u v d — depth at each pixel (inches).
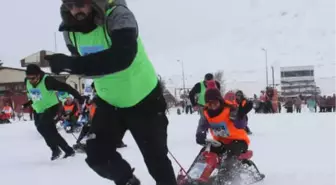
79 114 526.3
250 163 196.9
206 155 184.4
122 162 132.5
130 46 105.8
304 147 299.0
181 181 176.6
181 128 512.1
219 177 186.2
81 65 105.7
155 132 125.0
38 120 291.3
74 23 109.5
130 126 127.0
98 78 117.2
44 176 234.5
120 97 121.7
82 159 292.7
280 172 216.1
